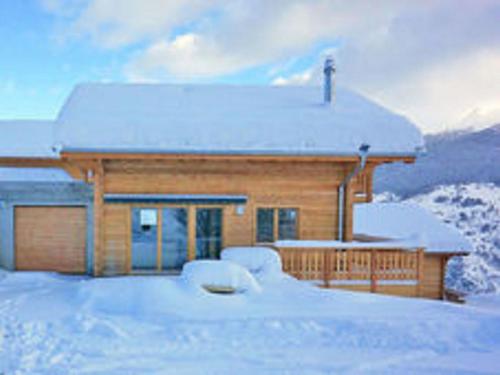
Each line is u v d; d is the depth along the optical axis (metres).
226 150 9.24
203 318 6.23
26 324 5.89
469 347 5.23
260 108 11.46
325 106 12.04
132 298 7.19
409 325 6.01
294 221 10.91
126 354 4.80
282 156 9.45
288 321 6.07
